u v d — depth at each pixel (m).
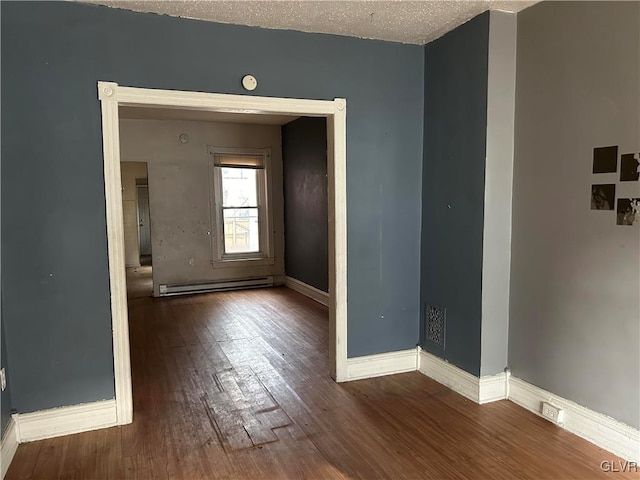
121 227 2.69
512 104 2.87
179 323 5.11
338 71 3.17
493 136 2.84
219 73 2.85
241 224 7.20
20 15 2.40
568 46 2.50
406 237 3.49
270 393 3.19
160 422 2.78
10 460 2.37
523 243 2.85
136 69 2.65
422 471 2.25
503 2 2.65
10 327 2.50
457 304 3.15
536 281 2.78
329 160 3.29
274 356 3.96
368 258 3.38
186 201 6.72
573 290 2.54
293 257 7.00
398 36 3.20
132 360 3.89
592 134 2.39
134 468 2.30
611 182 2.30
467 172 3.00
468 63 2.94
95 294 2.66
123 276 2.71
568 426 2.60
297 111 3.07
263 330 4.79
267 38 2.96
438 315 3.36
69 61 2.51
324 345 4.25
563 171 2.56
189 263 6.80
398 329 3.54
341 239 3.28
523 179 2.83
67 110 2.53
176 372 3.60
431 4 2.65
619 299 2.29
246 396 3.14
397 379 3.43
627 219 2.24
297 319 5.23
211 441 2.56
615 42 2.26
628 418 2.28
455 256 3.15
